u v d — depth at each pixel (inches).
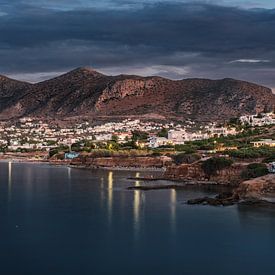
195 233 4525.1
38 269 3599.9
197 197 6683.1
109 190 7509.8
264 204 5895.7
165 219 5118.1
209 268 3597.4
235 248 4055.1
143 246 4133.9
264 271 3535.9
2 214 5428.2
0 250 4035.4
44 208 5802.2
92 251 4010.8
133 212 5526.6
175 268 3612.2
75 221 5054.1
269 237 4370.1
